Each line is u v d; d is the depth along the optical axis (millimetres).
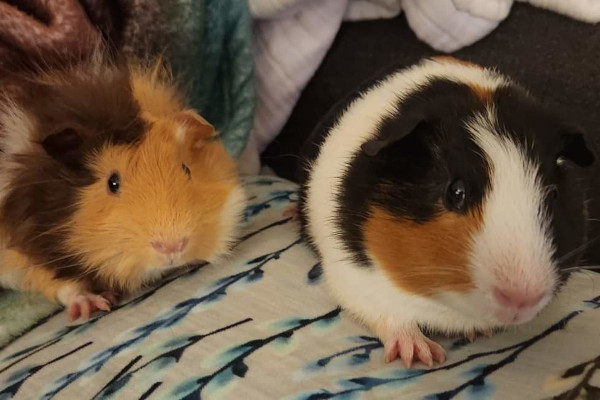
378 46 549
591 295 433
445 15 504
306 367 398
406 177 393
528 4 498
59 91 457
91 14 519
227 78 564
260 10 552
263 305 439
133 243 440
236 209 481
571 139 395
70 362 423
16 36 489
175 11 527
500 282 365
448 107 400
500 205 371
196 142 471
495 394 373
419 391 378
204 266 479
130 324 441
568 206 395
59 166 443
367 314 417
